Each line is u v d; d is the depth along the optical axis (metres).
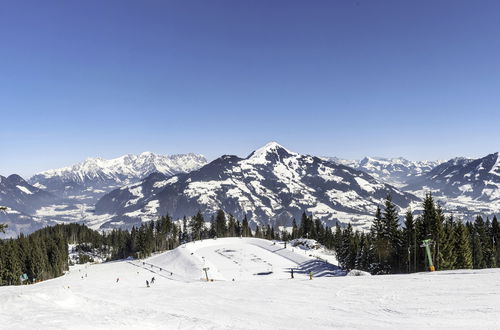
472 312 24.81
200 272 112.00
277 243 166.12
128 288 42.44
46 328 18.66
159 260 153.75
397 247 88.31
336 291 36.09
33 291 28.50
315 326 23.25
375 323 23.86
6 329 18.45
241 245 173.38
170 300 33.50
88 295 35.94
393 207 91.31
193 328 21.09
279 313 27.50
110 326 20.14
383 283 38.31
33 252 136.88
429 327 22.19
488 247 101.31
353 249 108.19
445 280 36.50
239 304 31.45
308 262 123.25
